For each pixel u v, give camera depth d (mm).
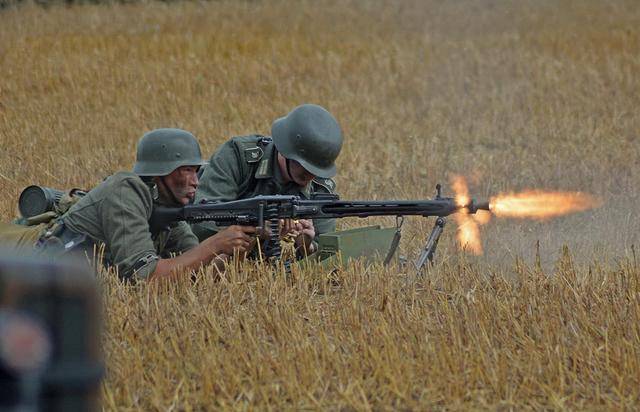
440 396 11781
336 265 16391
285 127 16812
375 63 44500
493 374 12008
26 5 55719
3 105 36750
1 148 30984
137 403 11492
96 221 15242
